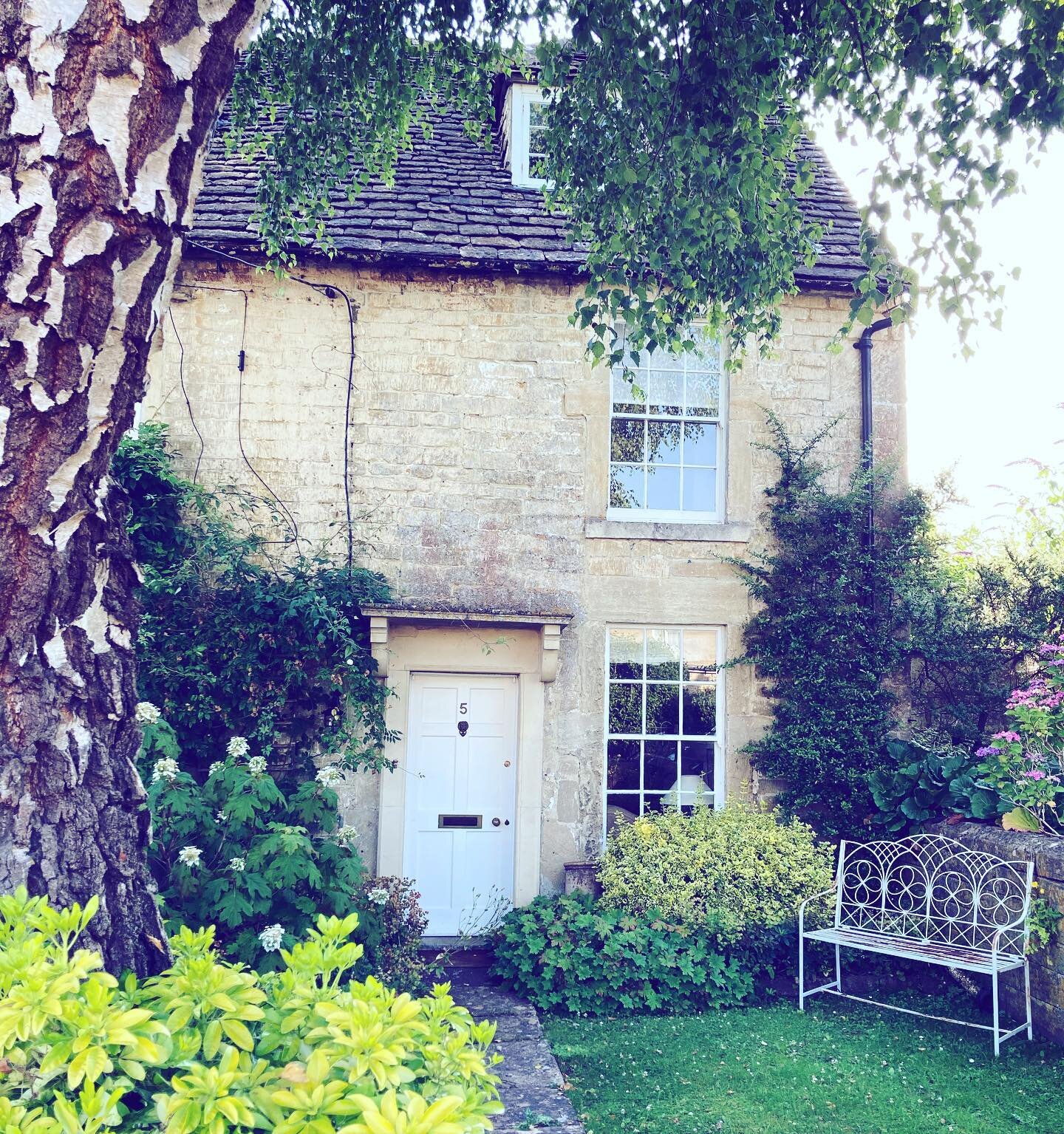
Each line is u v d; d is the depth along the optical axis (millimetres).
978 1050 5555
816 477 8078
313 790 6043
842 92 4953
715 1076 5152
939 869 6898
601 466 7938
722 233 5047
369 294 7848
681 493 8227
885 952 5953
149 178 2459
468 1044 2348
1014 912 5941
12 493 2381
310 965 2215
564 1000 6340
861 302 4754
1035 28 4215
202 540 7355
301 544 7605
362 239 7684
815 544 7934
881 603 7898
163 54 2443
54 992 1790
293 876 5449
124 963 2564
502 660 7723
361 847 7449
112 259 2420
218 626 7133
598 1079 5129
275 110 8758
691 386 8297
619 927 6703
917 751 7531
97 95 2363
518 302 7980
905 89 4590
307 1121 1741
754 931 6871
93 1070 1721
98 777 2586
